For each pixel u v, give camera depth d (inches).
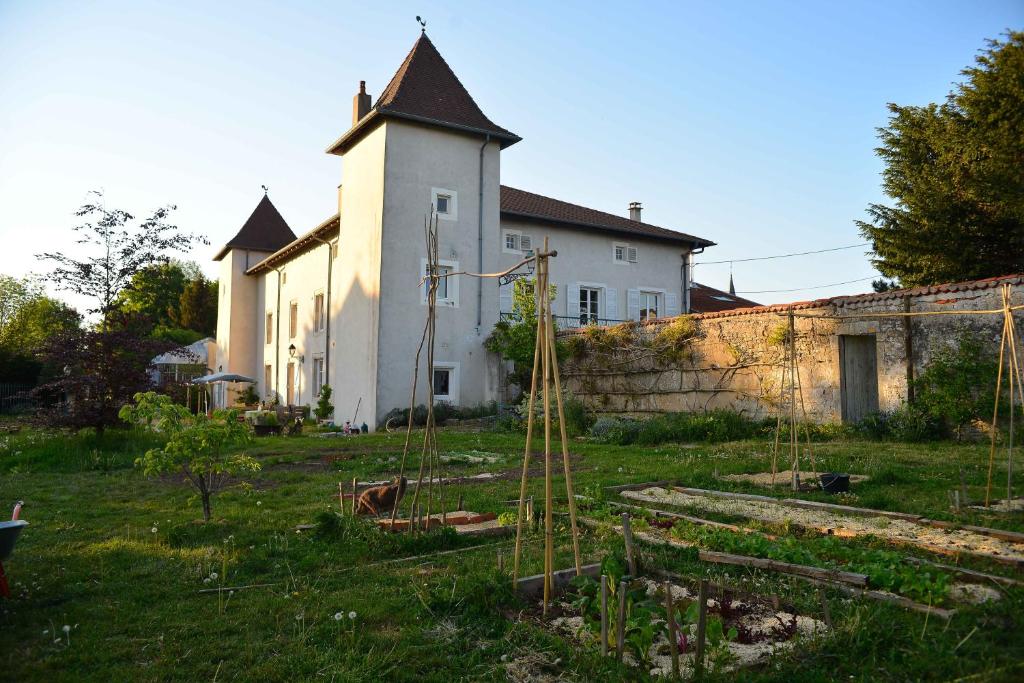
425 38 869.8
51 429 501.0
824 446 456.4
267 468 413.7
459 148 820.6
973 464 354.9
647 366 688.4
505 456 454.9
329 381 895.1
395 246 770.2
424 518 239.9
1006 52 739.4
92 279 508.4
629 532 169.0
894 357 506.0
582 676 118.0
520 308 762.8
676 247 1064.8
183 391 514.9
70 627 142.1
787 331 567.2
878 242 884.0
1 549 156.4
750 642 133.5
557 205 1017.5
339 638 133.5
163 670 122.7
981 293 460.4
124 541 216.4
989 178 716.7
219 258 1407.5
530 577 161.9
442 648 130.9
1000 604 142.4
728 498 282.8
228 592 165.2
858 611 136.7
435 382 799.1
